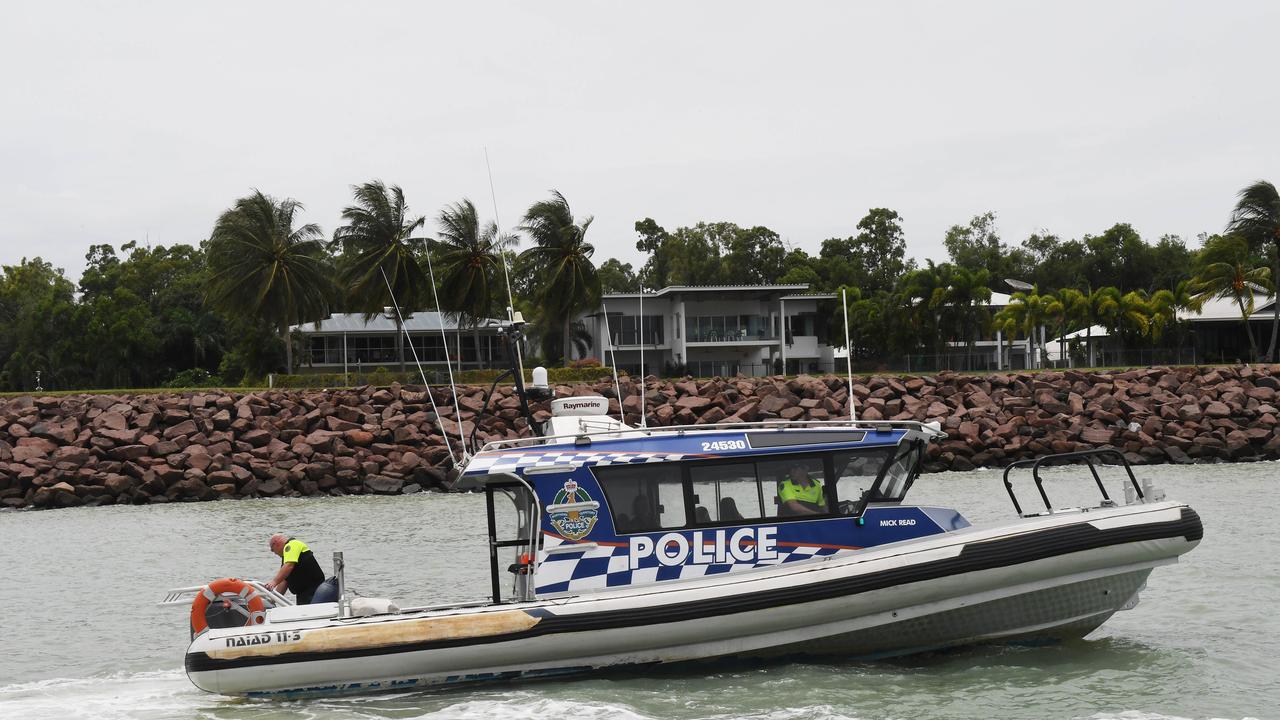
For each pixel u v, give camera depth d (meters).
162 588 18.25
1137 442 40.84
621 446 11.39
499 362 75.75
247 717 10.36
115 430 41.34
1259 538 19.59
